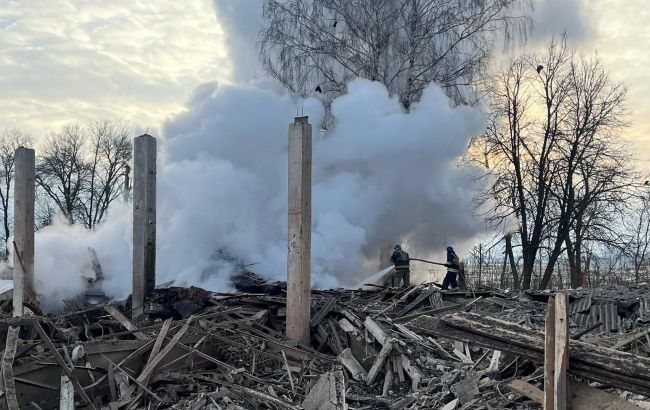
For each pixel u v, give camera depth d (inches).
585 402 148.9
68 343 291.6
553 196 981.8
